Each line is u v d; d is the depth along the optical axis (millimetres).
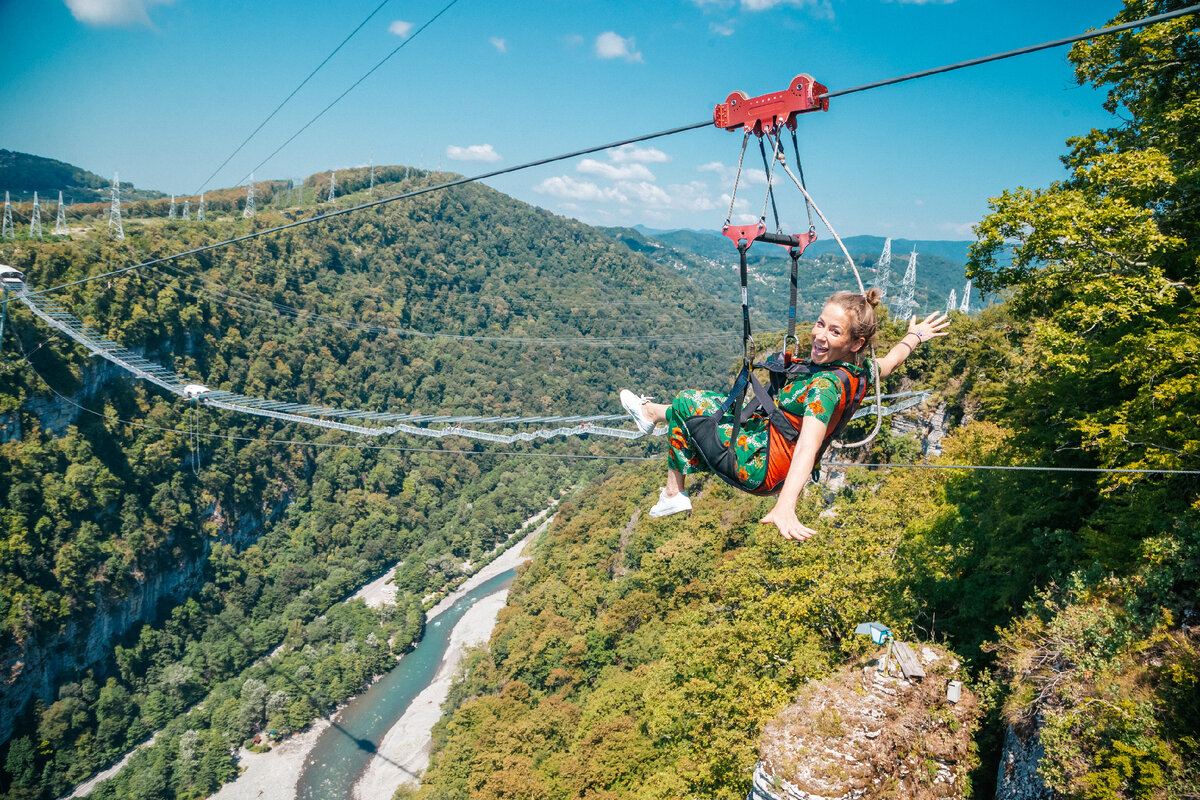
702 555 57656
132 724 79188
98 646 86438
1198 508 13562
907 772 14672
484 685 68562
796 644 23266
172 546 101625
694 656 27203
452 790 47188
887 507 29484
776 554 32250
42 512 86875
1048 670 14000
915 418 49375
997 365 43406
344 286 190875
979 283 19297
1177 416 14336
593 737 37375
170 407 111375
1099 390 18922
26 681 77125
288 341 149750
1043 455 20094
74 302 103062
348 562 115125
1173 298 15672
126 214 168500
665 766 31922
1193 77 18125
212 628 97062
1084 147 21109
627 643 56844
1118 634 12633
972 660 17906
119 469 99500
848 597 22219
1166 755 10203
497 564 117062
